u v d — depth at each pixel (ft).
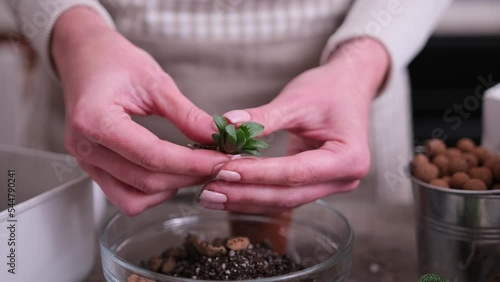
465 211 1.74
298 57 2.41
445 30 4.24
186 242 1.76
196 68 2.41
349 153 1.73
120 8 2.35
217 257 1.70
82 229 1.80
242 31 2.36
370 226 2.10
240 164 1.61
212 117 1.70
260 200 1.67
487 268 1.77
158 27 2.35
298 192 1.71
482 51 4.23
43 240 1.69
